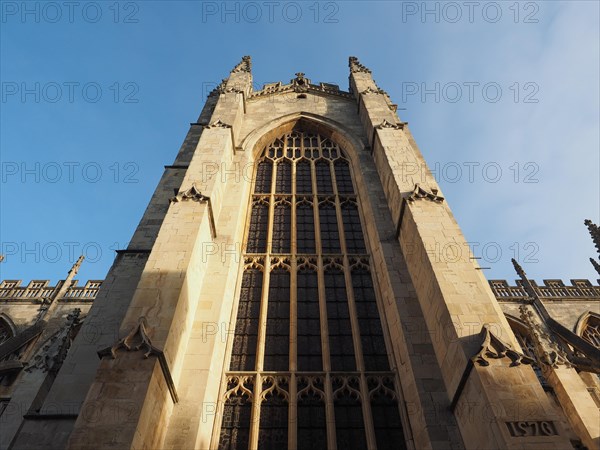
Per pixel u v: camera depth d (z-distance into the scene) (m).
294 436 14.16
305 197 25.42
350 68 37.59
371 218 22.33
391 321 17.64
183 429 12.98
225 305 17.75
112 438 10.57
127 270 19.47
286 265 21.00
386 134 25.30
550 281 36.34
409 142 25.77
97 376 11.90
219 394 15.10
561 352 21.59
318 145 30.27
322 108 33.09
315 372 16.14
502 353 12.54
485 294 14.73
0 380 28.31
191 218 18.27
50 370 19.92
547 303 33.78
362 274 20.67
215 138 24.62
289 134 31.28
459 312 14.09
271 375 16.03
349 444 14.21
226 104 29.09
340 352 17.14
